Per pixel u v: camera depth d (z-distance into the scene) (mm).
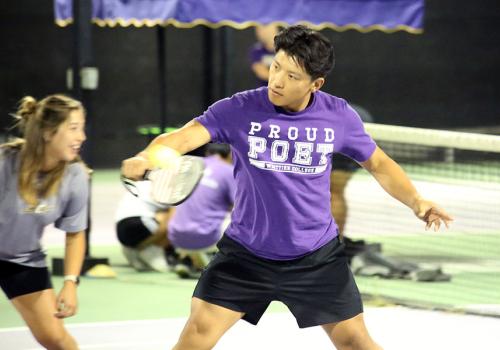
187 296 12531
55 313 7422
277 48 6379
